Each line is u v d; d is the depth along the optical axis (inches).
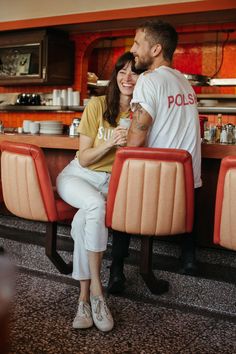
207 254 125.6
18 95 314.3
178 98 102.4
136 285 116.0
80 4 265.9
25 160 104.9
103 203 97.2
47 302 109.3
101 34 289.7
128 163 93.4
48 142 142.1
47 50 279.0
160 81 100.1
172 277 113.7
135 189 93.5
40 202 105.8
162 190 92.6
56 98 292.7
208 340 91.9
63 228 150.4
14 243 141.6
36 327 95.6
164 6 240.4
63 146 139.2
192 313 106.3
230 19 246.2
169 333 94.6
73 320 99.6
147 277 104.0
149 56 106.2
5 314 21.9
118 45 338.3
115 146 104.2
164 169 91.8
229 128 145.3
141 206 93.8
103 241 96.7
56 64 285.7
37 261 134.5
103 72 351.9
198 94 291.1
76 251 97.2
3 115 330.0
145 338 92.0
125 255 111.5
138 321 100.2
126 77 107.7
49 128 193.5
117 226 96.4
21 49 294.4
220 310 106.6
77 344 88.5
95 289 96.1
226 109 264.2
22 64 293.0
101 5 258.7
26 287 119.5
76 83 299.1
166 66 105.8
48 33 281.4
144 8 246.1
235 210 84.3
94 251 95.6
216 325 99.7
